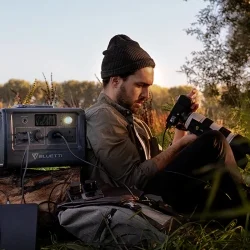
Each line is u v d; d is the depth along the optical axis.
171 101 5.70
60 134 3.30
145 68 3.53
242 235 2.84
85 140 3.36
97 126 3.38
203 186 3.29
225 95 10.29
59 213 3.11
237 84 10.36
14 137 3.22
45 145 3.27
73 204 3.06
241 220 3.12
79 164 3.35
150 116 6.30
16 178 3.26
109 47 3.58
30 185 3.25
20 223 2.93
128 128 3.49
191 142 3.41
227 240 2.81
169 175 3.32
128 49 3.50
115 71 3.50
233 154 3.36
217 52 10.74
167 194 3.33
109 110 3.43
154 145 3.79
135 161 3.41
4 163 3.20
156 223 2.86
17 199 3.22
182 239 2.79
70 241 3.23
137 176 3.37
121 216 2.89
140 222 2.86
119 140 3.38
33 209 2.98
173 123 3.62
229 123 5.33
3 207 2.97
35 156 3.25
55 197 3.27
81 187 3.18
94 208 2.96
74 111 3.33
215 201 3.23
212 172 3.24
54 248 2.92
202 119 3.50
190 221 3.13
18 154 3.22
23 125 3.24
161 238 2.83
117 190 3.20
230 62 10.70
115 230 2.91
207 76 10.63
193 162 3.29
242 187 3.22
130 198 3.03
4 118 3.21
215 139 3.24
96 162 3.42
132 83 3.51
